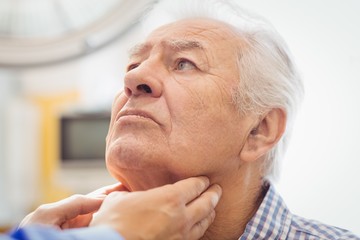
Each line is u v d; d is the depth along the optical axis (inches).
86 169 71.7
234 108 33.0
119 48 60.0
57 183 71.9
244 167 34.6
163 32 35.1
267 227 35.4
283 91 35.6
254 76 34.2
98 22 55.3
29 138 71.7
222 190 34.4
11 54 56.3
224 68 33.5
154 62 33.3
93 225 28.2
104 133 71.9
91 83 69.4
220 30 34.9
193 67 33.5
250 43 35.1
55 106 71.6
